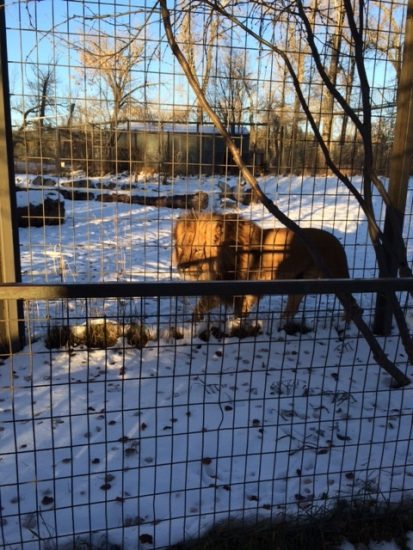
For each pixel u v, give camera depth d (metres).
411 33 4.70
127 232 11.24
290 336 5.23
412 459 3.32
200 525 2.64
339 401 4.00
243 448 3.39
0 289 2.08
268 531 2.63
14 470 3.11
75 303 5.54
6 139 4.29
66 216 12.78
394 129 4.96
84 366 4.46
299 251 5.09
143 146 5.14
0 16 4.05
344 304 3.64
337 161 5.11
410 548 2.71
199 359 4.64
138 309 5.61
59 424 3.59
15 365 4.46
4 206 4.38
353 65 4.45
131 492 2.93
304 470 3.18
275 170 5.07
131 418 3.67
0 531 2.63
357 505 2.80
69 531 2.64
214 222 4.97
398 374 3.80
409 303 5.85
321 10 4.03
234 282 2.26
